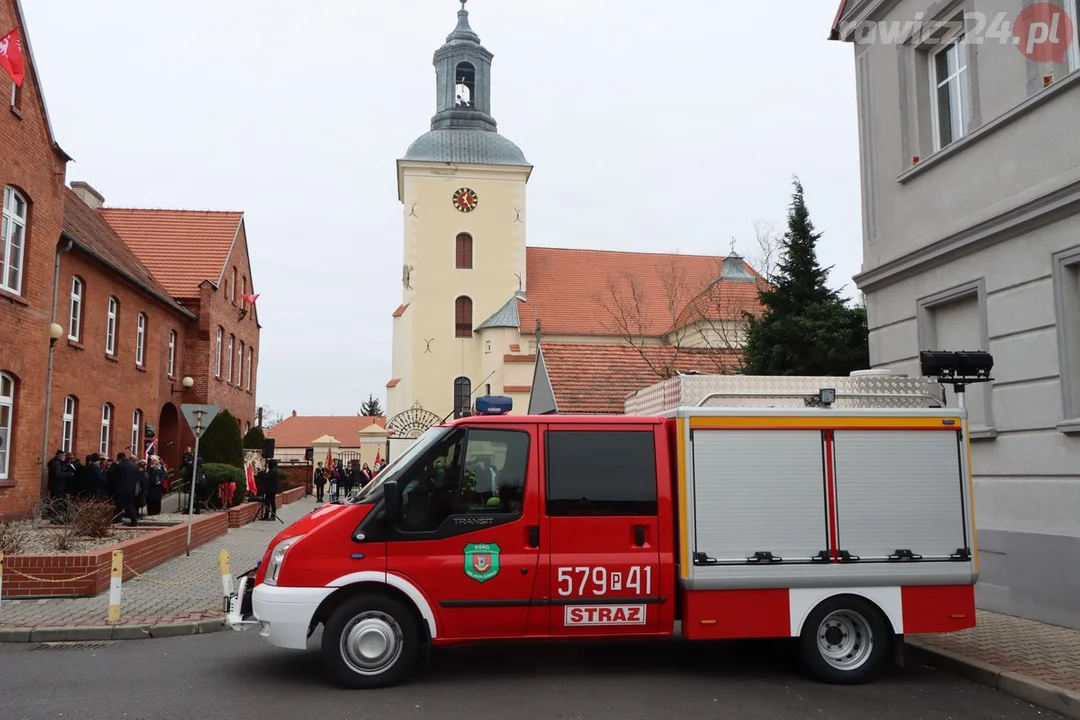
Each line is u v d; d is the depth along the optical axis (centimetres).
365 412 10806
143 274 2817
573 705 636
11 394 1736
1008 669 706
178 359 3084
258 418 6725
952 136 1111
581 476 707
